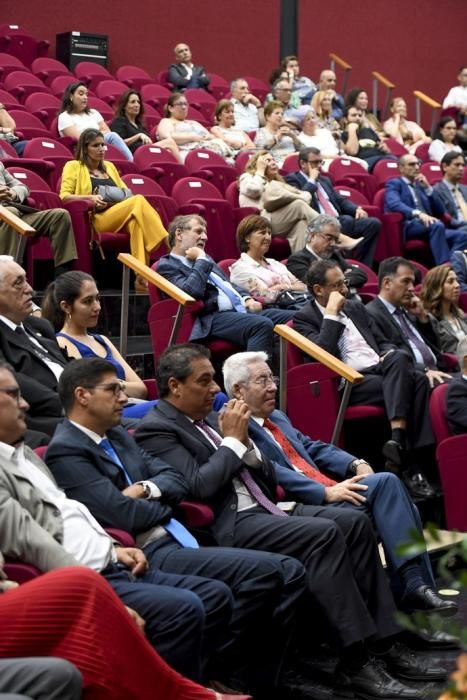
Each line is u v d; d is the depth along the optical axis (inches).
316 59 588.1
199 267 255.9
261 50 573.3
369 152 443.2
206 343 258.7
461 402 228.2
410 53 611.8
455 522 224.7
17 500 138.6
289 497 183.2
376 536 180.7
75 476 151.2
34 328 200.4
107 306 284.7
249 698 131.8
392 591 182.2
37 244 291.9
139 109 391.5
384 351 246.5
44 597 121.0
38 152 337.1
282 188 326.3
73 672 111.8
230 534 166.7
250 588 151.9
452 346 269.6
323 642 174.2
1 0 504.1
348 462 193.8
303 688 162.9
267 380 188.4
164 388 173.5
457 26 622.8
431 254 367.6
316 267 247.4
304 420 235.3
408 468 237.8
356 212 346.3
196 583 147.4
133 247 295.0
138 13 538.0
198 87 498.0
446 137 477.1
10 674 110.6
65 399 156.1
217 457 167.5
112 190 299.3
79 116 374.3
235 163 386.0
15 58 467.8
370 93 602.9
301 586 158.6
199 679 140.7
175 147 387.9
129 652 123.8
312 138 428.8
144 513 152.5
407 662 167.9
